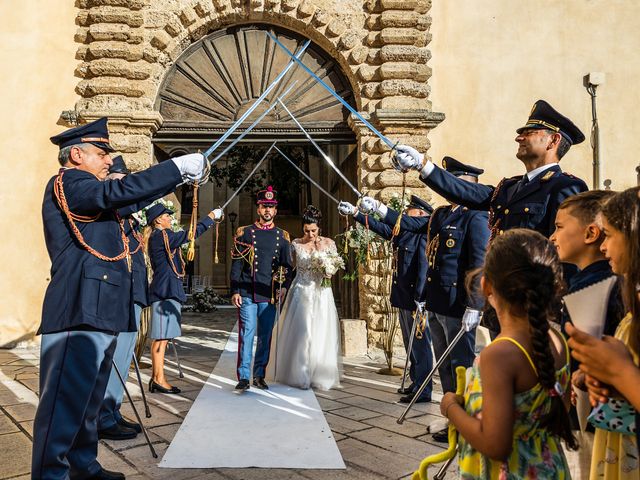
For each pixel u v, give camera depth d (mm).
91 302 2424
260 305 4988
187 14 7281
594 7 7668
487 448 1373
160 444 3342
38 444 2307
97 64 7125
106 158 2771
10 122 7207
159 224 4977
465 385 1672
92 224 2547
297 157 17734
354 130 7492
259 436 3490
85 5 7301
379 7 7465
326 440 3412
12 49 7270
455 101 7535
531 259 1514
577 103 7559
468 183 3104
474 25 7609
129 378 5340
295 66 7758
